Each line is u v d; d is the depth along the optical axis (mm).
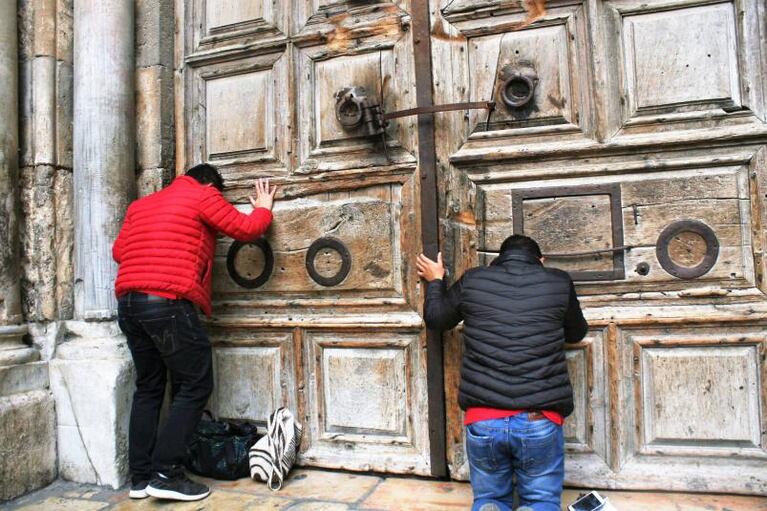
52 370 2820
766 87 2340
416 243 2693
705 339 2355
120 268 2553
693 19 2436
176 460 2473
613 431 2430
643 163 2449
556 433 2006
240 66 3051
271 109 2992
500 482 2070
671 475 2375
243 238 2676
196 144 3125
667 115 2441
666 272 2416
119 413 2719
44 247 2912
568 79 2559
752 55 2365
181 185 2627
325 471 2764
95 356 2777
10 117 2852
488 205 2627
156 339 2463
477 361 2057
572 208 2529
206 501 2465
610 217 2486
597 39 2512
